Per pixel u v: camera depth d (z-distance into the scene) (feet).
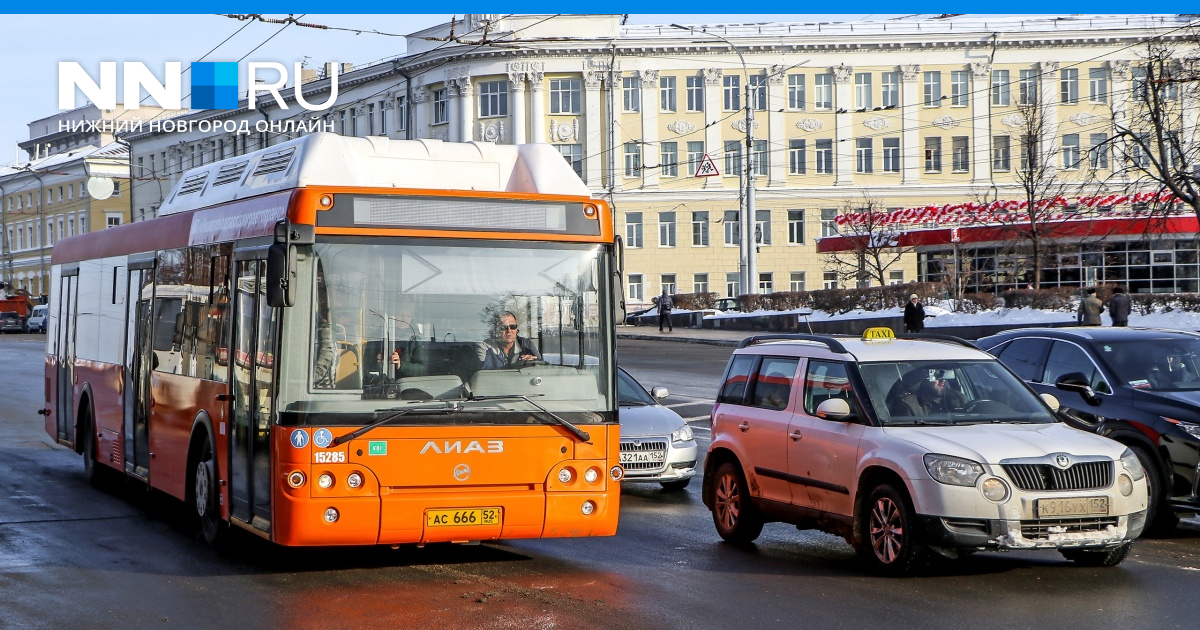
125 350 41.98
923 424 31.17
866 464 30.50
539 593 28.35
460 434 28.71
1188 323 118.42
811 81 227.40
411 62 229.66
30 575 30.53
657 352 139.74
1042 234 153.89
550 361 29.71
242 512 30.76
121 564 31.89
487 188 31.91
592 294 30.27
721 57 226.79
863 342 33.94
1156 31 216.33
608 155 228.43
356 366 28.35
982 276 167.32
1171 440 35.60
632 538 36.29
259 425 29.40
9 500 42.98
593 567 31.63
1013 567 31.22
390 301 28.76
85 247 48.19
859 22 225.35
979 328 133.90
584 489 29.63
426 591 28.60
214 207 35.04
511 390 29.25
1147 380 37.91
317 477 27.86
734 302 184.85
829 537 36.63
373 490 28.12
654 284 231.09
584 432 29.63
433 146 31.81
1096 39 220.43
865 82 227.20
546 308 29.84
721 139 228.84
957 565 31.48
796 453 33.17
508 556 33.14
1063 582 29.32
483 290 29.40
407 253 28.99
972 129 225.35
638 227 230.89
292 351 28.14
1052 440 29.78
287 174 30.83
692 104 228.84
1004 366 33.50
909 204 226.79
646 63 227.61
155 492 44.39
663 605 27.04
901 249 176.14
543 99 228.02
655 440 45.37
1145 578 29.84
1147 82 111.96
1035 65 223.71
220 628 25.17
